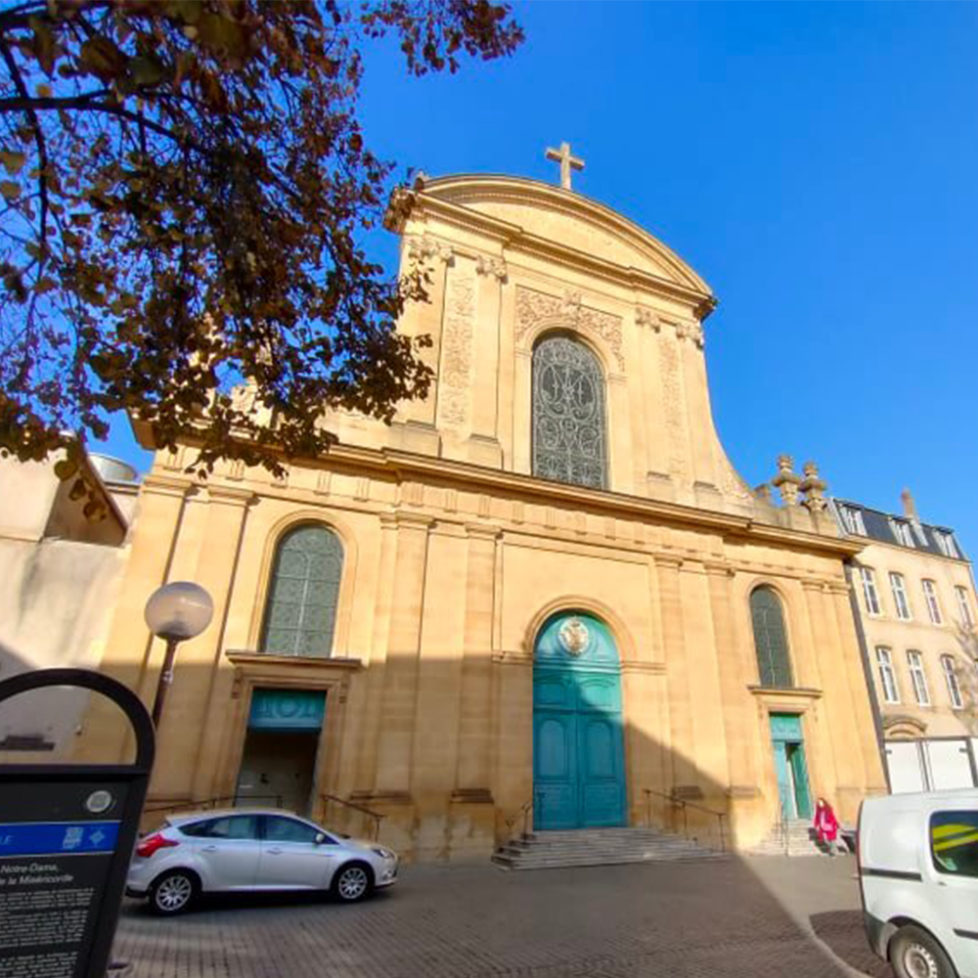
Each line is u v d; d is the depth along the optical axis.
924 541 27.25
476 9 5.89
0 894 3.25
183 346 5.85
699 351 22.25
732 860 14.41
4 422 4.82
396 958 6.96
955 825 6.15
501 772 14.11
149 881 8.31
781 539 20.28
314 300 6.50
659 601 17.45
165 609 5.89
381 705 13.45
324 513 14.82
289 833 9.51
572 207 22.28
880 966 6.97
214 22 3.38
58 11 3.64
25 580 12.38
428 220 19.48
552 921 8.64
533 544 16.58
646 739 15.91
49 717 11.55
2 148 4.39
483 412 17.50
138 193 5.07
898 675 22.75
